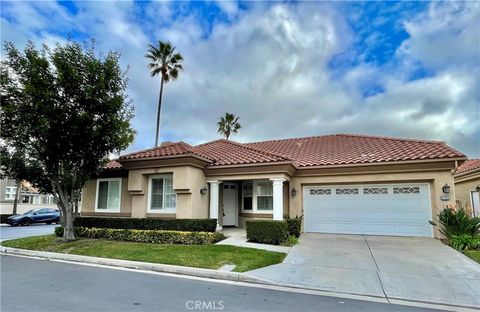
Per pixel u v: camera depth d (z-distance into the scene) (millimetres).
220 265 8742
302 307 5777
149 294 6359
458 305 6105
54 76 12055
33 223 26984
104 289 6703
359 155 15156
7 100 11781
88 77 12594
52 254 11141
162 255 9938
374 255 9984
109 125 12945
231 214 16969
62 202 13289
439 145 14562
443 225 12453
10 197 48281
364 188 14438
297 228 13664
